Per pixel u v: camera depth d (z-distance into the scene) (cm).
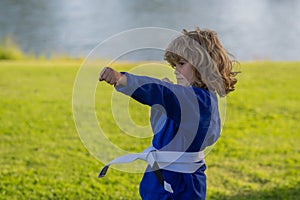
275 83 866
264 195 420
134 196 417
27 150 538
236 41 1434
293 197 415
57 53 1334
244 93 792
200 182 246
